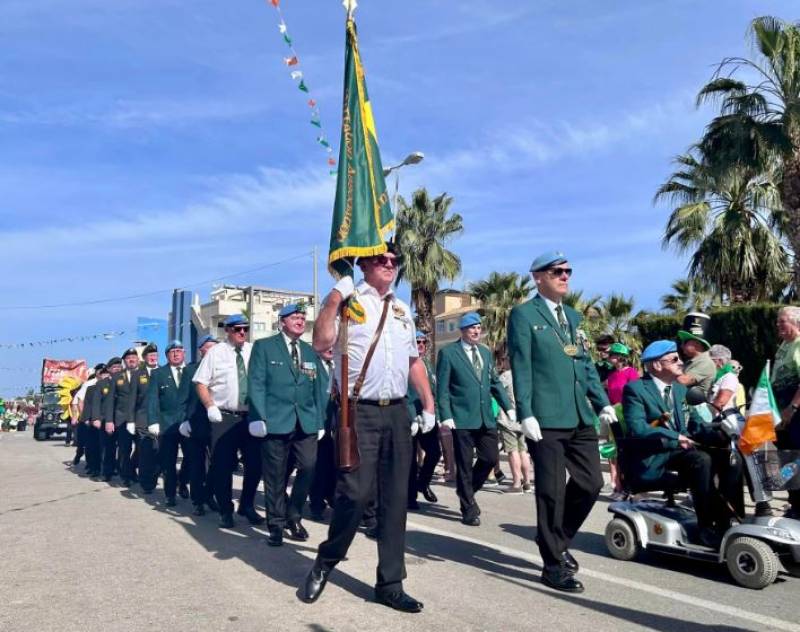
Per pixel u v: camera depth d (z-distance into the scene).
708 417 6.64
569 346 5.11
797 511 5.68
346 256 4.73
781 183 17.70
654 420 5.93
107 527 7.35
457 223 31.47
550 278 5.21
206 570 5.36
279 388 6.50
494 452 7.69
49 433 32.06
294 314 6.74
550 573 4.90
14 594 4.71
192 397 8.38
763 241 21.34
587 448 5.10
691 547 5.37
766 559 4.84
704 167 18.38
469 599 4.59
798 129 16.56
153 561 5.69
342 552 4.48
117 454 12.65
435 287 31.64
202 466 8.37
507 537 6.79
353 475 4.45
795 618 4.23
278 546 6.30
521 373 5.05
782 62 16.94
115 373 11.91
